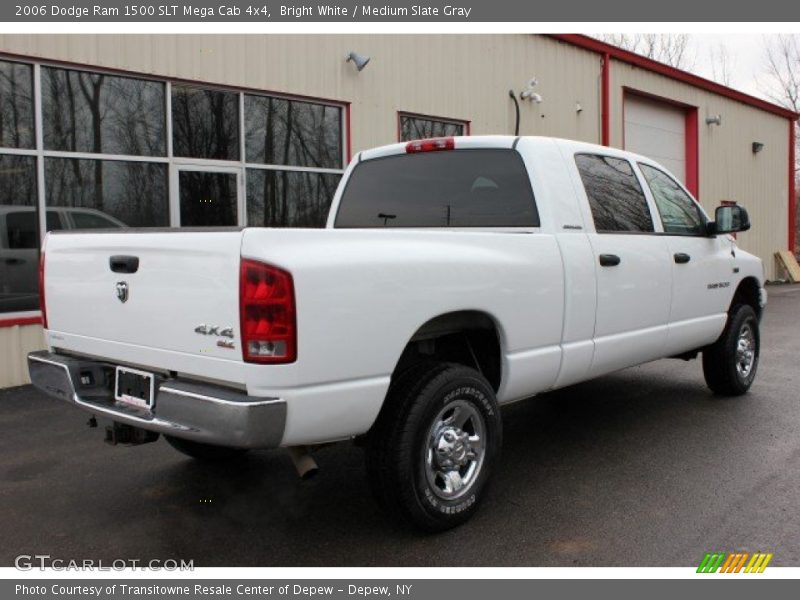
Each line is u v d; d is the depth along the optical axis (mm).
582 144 4719
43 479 4438
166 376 3232
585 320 4305
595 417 5723
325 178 9875
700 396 6371
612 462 4633
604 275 4426
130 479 4430
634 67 15539
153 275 3207
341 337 3000
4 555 3422
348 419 3088
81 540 3580
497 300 3701
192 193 8523
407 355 3707
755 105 19969
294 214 9555
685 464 4578
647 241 4879
